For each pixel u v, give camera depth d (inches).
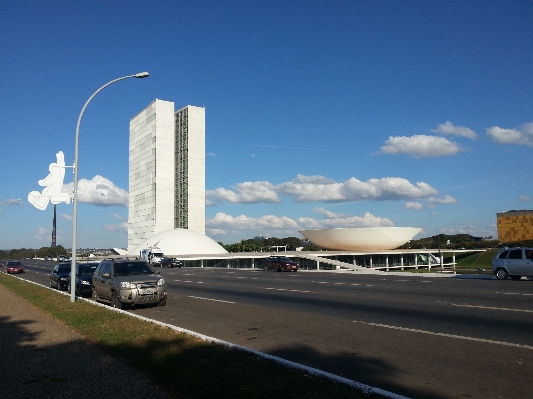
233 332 448.8
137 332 413.4
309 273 1555.1
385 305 615.8
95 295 737.6
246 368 285.6
